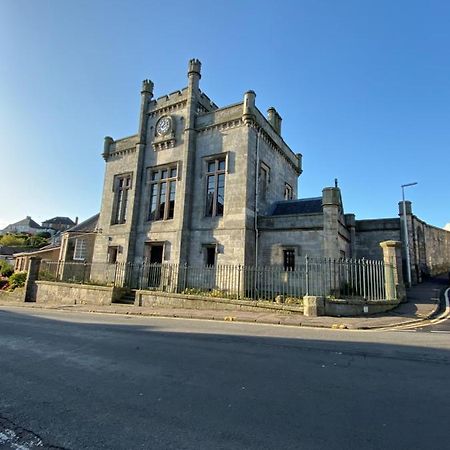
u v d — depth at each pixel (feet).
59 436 11.24
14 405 13.97
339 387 16.16
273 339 27.96
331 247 55.77
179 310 50.52
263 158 70.85
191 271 65.16
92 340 27.73
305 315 42.45
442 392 15.56
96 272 80.18
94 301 64.95
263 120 70.90
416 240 80.48
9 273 117.60
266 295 56.08
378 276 48.88
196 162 70.38
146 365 19.97
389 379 17.38
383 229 76.84
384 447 10.57
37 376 17.85
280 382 16.89
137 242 75.61
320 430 11.73
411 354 22.67
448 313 43.80
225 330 32.91
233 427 11.93
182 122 74.13
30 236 270.87
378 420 12.55
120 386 16.28
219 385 16.42
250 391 15.58
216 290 59.31
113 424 12.16
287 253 61.16
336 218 56.75
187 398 14.70
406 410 13.50
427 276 85.10
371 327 35.40
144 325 36.76
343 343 26.35
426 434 11.46
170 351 23.57
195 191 69.15
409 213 78.43
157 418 12.66
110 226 81.61
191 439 11.05
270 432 11.56
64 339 28.17
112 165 86.02
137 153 79.36
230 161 65.57
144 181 78.28
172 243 69.21
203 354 22.66
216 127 68.80
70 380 17.19
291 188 86.84
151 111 80.02
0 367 19.60
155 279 71.15
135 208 76.89
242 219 61.52
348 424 12.21
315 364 20.17
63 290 70.90
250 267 57.47
